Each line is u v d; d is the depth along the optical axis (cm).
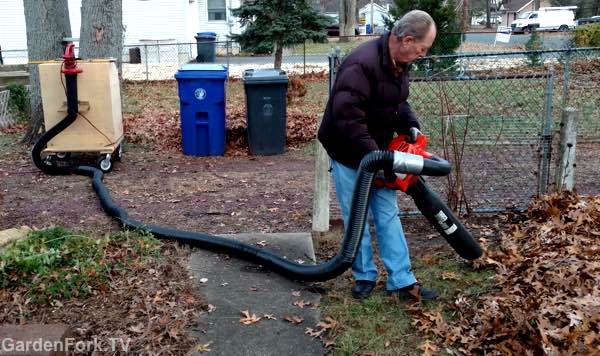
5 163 791
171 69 2158
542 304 337
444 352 334
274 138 845
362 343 346
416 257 463
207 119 834
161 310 374
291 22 1714
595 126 870
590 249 416
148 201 626
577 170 699
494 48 2225
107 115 729
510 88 753
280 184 688
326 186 497
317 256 479
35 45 902
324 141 381
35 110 888
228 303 388
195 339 346
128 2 2441
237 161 815
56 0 914
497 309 355
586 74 1096
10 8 2362
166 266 434
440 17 1577
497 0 7362
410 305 386
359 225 364
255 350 337
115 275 415
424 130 645
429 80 538
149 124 1030
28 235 456
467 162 658
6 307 370
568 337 298
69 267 412
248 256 449
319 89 1529
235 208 602
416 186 372
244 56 2880
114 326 356
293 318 368
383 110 358
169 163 799
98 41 889
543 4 6894
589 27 1861
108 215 564
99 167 740
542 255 420
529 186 593
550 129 533
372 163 342
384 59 343
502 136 672
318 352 337
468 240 383
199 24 3259
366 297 396
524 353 311
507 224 523
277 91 834
